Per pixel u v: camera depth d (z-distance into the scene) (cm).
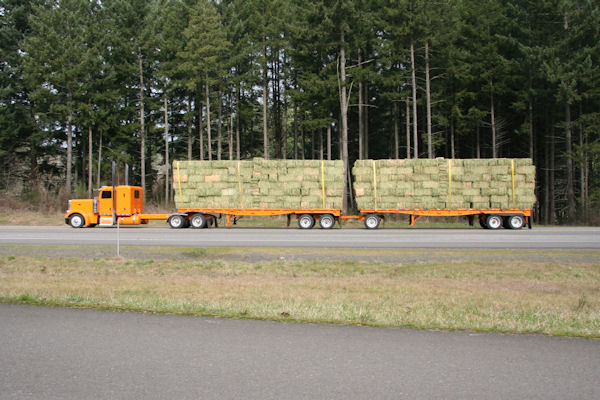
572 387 407
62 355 484
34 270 1256
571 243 1739
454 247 1627
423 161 2580
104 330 574
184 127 5247
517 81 3844
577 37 3441
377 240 1855
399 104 4712
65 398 382
